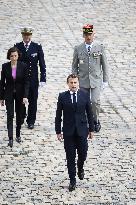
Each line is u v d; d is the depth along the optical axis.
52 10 49.72
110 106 33.59
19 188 24.08
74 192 23.77
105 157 27.05
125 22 47.25
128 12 49.59
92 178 24.97
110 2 52.12
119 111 32.91
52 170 25.73
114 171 25.67
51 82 36.31
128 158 27.00
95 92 29.73
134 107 33.53
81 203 22.86
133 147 28.23
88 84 29.72
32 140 28.80
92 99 29.70
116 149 27.95
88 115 23.64
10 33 44.25
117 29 45.72
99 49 29.62
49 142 28.64
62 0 52.53
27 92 27.45
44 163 26.38
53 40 43.12
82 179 24.64
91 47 29.58
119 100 34.47
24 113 28.41
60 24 46.44
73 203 22.86
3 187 24.11
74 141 23.45
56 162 26.52
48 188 24.11
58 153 27.47
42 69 29.80
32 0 52.38
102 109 33.12
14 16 47.94
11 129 27.86
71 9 50.03
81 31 45.09
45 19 47.44
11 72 27.25
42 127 30.44
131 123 31.30
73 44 42.44
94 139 29.05
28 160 26.66
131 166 26.19
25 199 23.14
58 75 37.31
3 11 49.12
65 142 23.42
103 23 46.84
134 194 23.70
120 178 25.03
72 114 23.22
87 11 49.59
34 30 44.88
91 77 29.66
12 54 27.06
